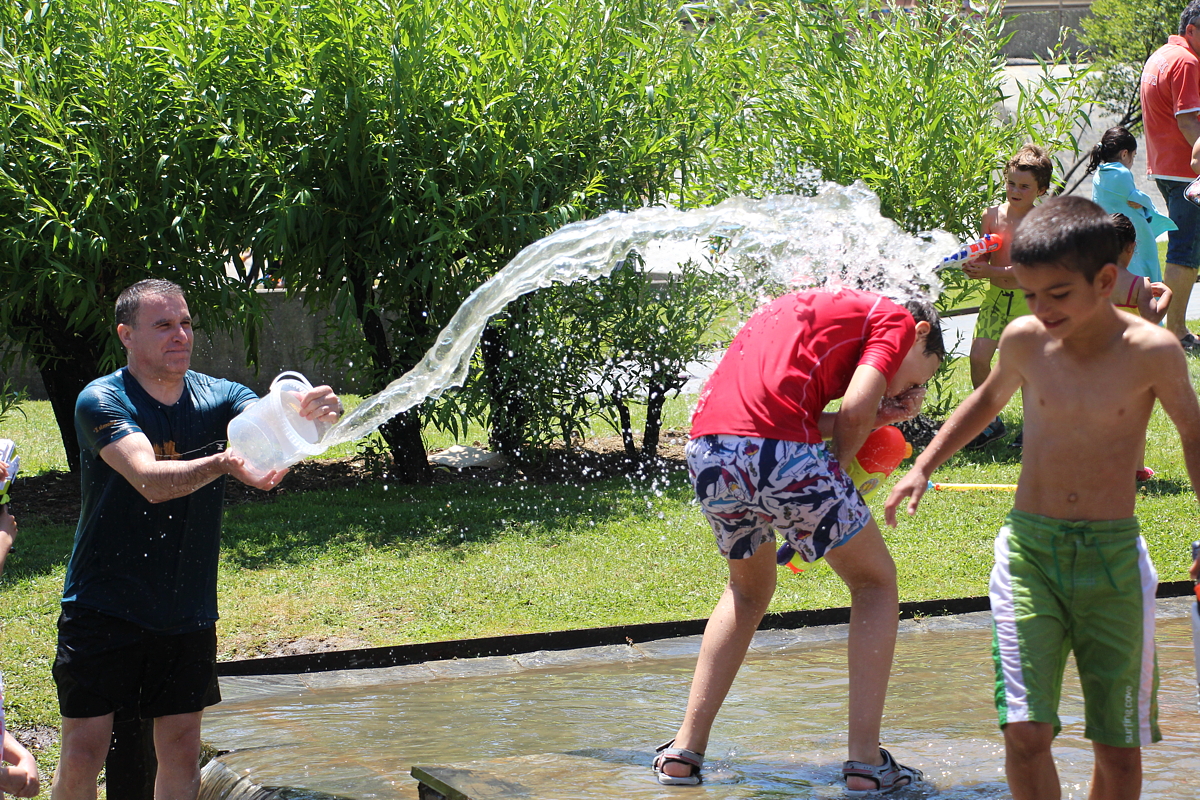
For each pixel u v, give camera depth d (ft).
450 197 27.76
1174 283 33.24
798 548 11.66
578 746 13.64
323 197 28.48
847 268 14.20
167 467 11.84
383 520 25.96
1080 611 9.98
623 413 31.30
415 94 27.43
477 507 27.04
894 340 11.68
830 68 32.19
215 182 27.66
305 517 26.35
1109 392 9.83
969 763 12.09
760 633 19.51
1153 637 9.95
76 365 30.63
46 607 20.62
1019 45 92.32
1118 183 26.84
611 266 14.94
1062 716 13.67
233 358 47.24
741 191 31.30
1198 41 30.14
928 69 31.30
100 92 26.96
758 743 13.25
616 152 29.81
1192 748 12.14
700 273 30.30
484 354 30.55
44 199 25.77
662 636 19.80
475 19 28.48
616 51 29.55
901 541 23.41
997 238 16.62
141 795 14.07
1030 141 33.45
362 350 29.60
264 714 16.05
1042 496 10.18
